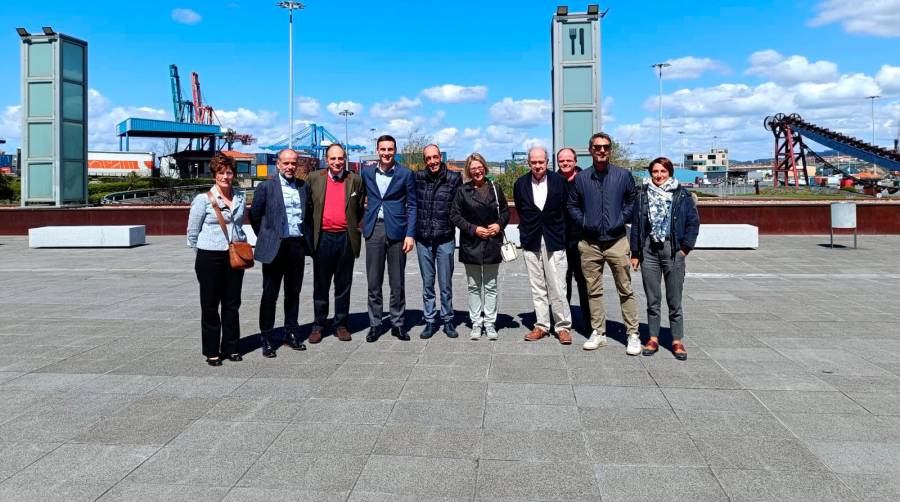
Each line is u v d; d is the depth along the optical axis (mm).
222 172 5062
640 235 5305
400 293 5980
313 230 5773
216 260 5008
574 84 15430
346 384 4535
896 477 3004
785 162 58812
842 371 4789
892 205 17891
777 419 3777
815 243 15852
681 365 5000
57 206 19953
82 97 20734
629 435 3537
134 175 61656
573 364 5051
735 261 12422
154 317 7191
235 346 5215
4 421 3820
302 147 107938
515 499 2799
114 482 2992
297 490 2893
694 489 2891
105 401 4188
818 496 2820
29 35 19656
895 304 7672
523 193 5758
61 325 6734
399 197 5875
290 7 38688
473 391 4352
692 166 158250
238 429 3662
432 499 2799
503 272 11312
